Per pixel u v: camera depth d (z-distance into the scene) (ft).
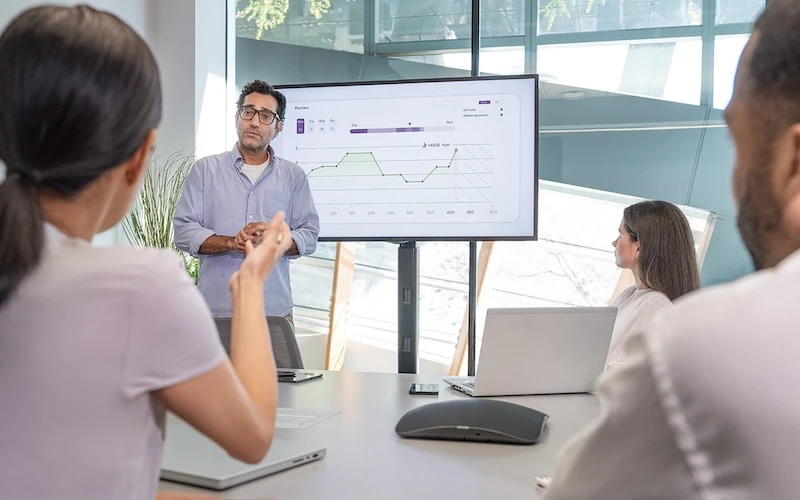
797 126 1.58
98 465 2.41
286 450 4.07
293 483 3.65
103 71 2.46
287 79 15.34
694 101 13.38
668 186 13.48
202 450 4.03
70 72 2.42
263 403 3.09
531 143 12.29
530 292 14.02
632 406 1.52
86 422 2.41
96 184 2.65
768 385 1.32
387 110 12.69
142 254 2.62
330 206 12.91
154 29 14.79
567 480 1.71
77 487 2.39
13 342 2.40
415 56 14.58
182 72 14.65
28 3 11.48
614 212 13.70
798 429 1.29
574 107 13.80
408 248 12.86
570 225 13.87
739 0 13.16
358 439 4.57
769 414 1.30
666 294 7.72
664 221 7.75
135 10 14.11
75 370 2.40
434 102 12.55
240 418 2.77
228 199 10.95
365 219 12.82
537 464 4.01
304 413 5.33
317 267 15.08
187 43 14.62
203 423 2.68
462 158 12.50
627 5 13.58
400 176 12.69
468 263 14.25
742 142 1.72
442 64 14.43
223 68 15.43
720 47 13.25
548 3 13.84
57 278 2.45
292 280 15.19
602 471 1.59
